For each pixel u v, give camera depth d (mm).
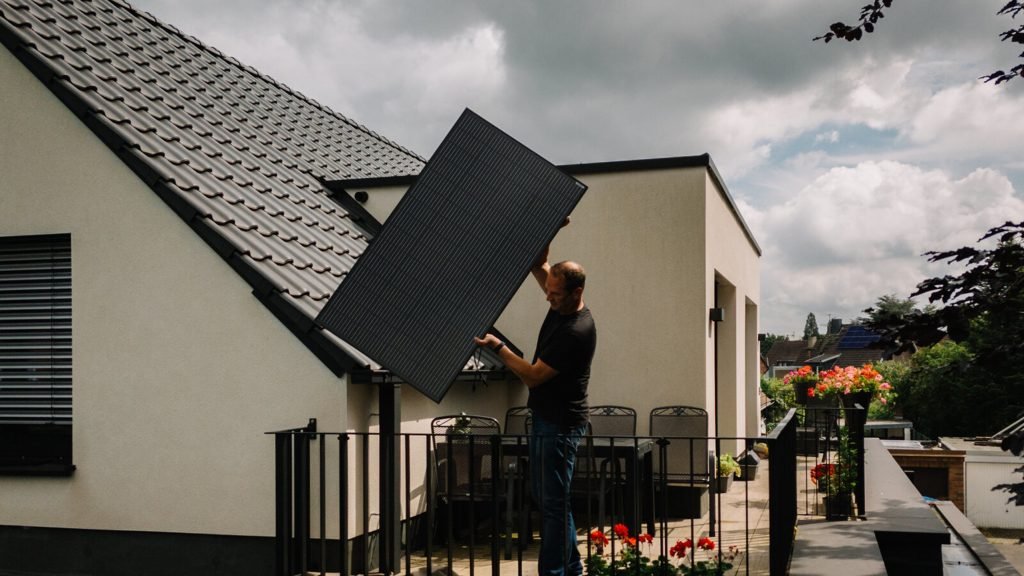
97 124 6418
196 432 6109
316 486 5926
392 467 5559
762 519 7914
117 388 6309
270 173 8367
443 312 4465
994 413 30562
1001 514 20203
